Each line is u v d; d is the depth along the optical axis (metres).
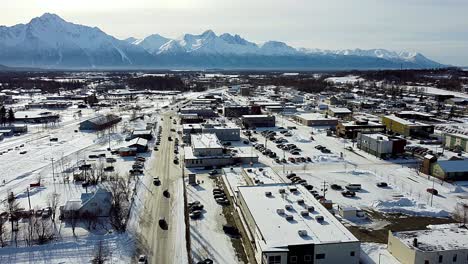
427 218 54.78
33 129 120.31
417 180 70.81
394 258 43.38
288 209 48.62
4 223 51.66
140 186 66.06
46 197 61.34
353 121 117.75
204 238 48.09
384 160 84.94
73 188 65.44
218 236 48.59
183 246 45.78
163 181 69.19
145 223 51.81
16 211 53.84
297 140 103.75
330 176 72.81
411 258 40.66
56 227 50.47
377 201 59.69
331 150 93.50
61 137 107.50
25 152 90.50
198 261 42.81
